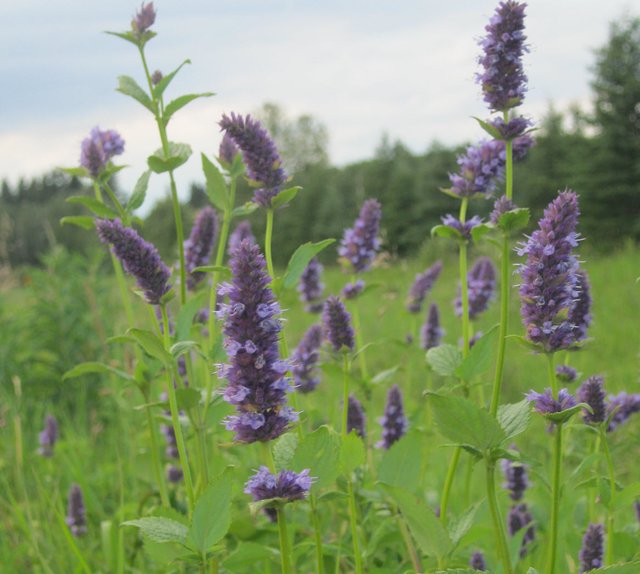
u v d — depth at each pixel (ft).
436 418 1.34
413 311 2.58
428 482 2.48
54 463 2.89
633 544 1.59
